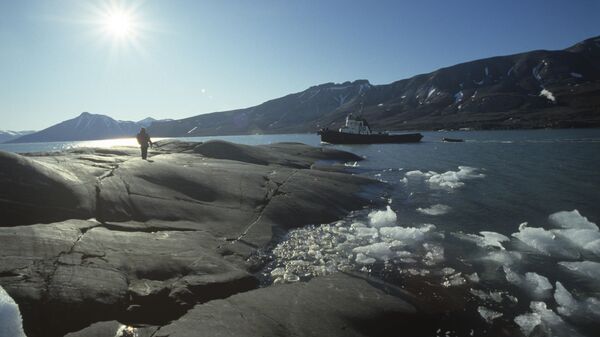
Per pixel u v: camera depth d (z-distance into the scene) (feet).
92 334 22.22
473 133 384.27
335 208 58.80
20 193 39.99
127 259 31.01
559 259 38.09
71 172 50.24
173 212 45.50
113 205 43.68
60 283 25.80
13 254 28.14
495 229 49.06
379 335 25.21
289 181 66.90
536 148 163.63
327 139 254.68
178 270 30.86
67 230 34.19
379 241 44.47
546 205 59.93
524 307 29.25
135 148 96.94
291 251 40.91
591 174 86.02
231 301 27.14
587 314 28.07
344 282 31.58
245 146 113.60
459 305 29.68
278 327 24.18
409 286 32.89
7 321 20.35
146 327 23.58
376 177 93.91
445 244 43.34
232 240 41.39
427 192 73.61
